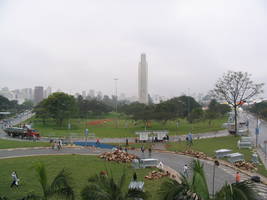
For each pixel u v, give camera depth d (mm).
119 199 10367
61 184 11773
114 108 173125
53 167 31609
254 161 36469
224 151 40344
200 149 46844
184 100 120562
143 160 33500
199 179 9609
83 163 34469
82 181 25172
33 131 64312
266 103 132625
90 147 50938
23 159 36875
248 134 70375
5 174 27750
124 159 36469
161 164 33031
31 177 26531
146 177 27594
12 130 66375
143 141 57688
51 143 53594
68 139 59688
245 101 65750
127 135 68438
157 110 80750
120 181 11812
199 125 96812
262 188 24109
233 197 9062
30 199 12758
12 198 20141
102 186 10805
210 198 9516
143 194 11016
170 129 82375
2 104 146125
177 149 47594
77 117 123812
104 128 87062
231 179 27891
